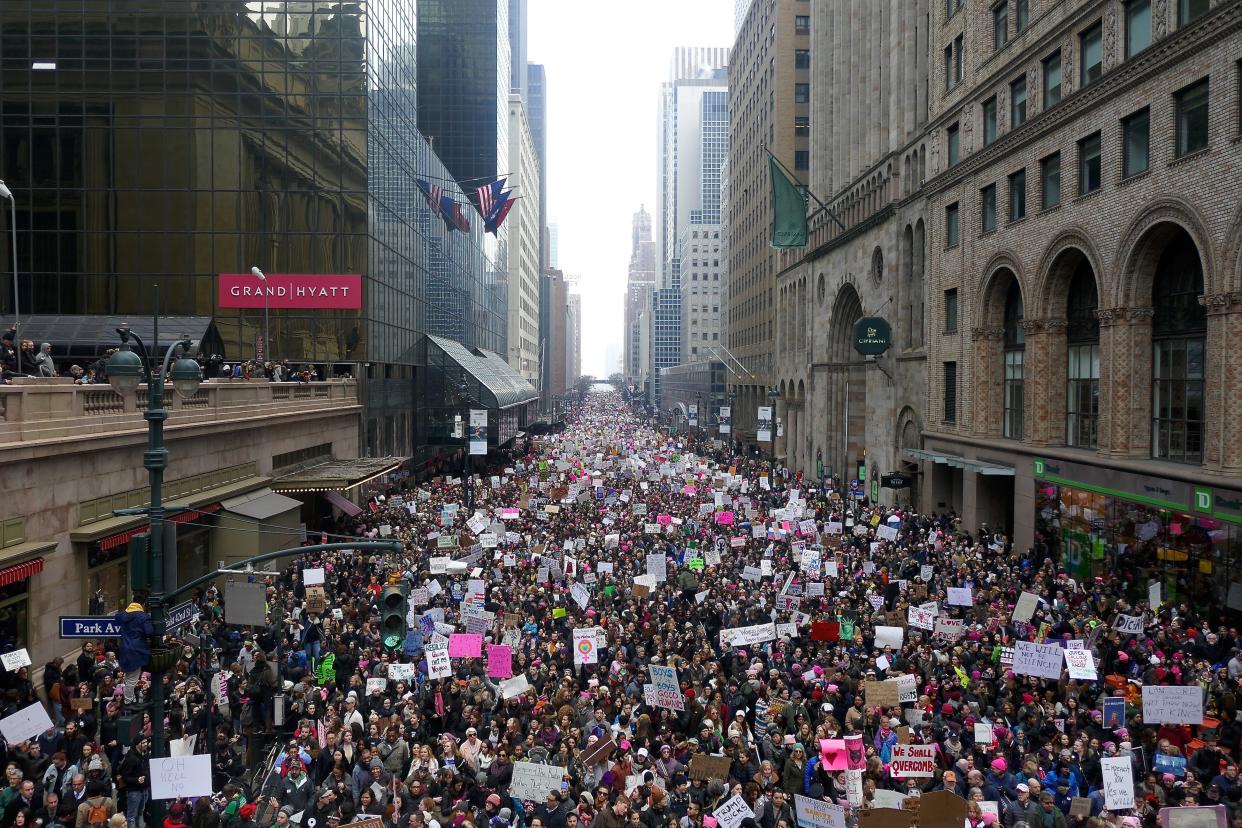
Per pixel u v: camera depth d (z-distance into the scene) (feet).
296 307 170.71
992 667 65.16
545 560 94.38
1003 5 128.88
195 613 55.83
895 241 173.88
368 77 172.86
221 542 98.73
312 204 171.12
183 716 55.21
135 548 42.83
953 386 148.87
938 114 151.84
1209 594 83.76
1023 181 122.42
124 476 82.38
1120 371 98.63
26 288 165.07
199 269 167.63
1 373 71.56
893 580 92.58
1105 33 101.71
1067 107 107.65
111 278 166.09
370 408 175.73
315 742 52.16
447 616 79.46
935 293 151.74
